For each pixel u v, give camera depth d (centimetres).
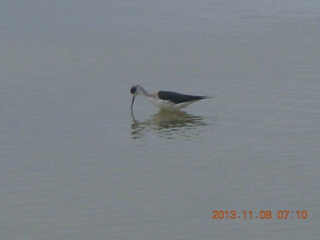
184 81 2188
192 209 1262
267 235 1157
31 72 2286
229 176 1418
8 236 1166
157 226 1194
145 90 1936
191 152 1575
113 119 1839
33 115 1858
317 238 1142
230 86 2117
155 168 1477
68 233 1174
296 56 2450
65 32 2831
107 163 1512
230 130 1725
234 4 3278
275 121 1773
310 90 2041
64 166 1495
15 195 1338
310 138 1634
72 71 2303
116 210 1262
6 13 3131
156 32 2819
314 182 1369
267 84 2123
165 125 1789
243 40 2684
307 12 3083
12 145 1630
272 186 1356
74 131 1733
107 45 2644
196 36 2753
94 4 3294
